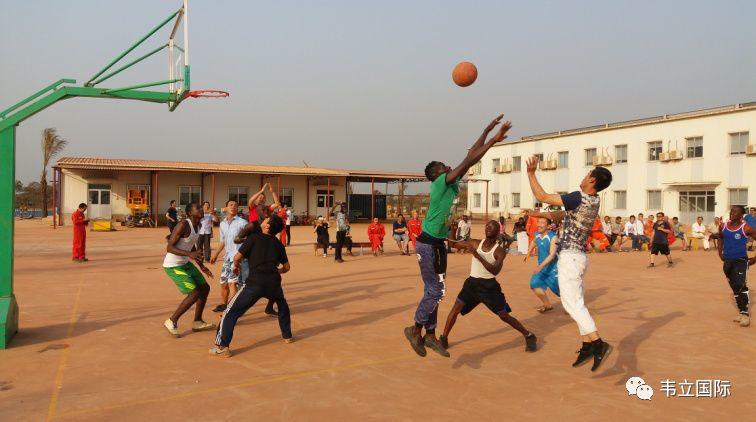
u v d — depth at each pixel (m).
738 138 35.00
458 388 5.21
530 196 49.56
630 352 6.53
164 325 7.68
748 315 8.02
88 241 24.41
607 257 19.92
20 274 13.29
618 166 42.31
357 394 5.02
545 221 8.88
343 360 6.10
